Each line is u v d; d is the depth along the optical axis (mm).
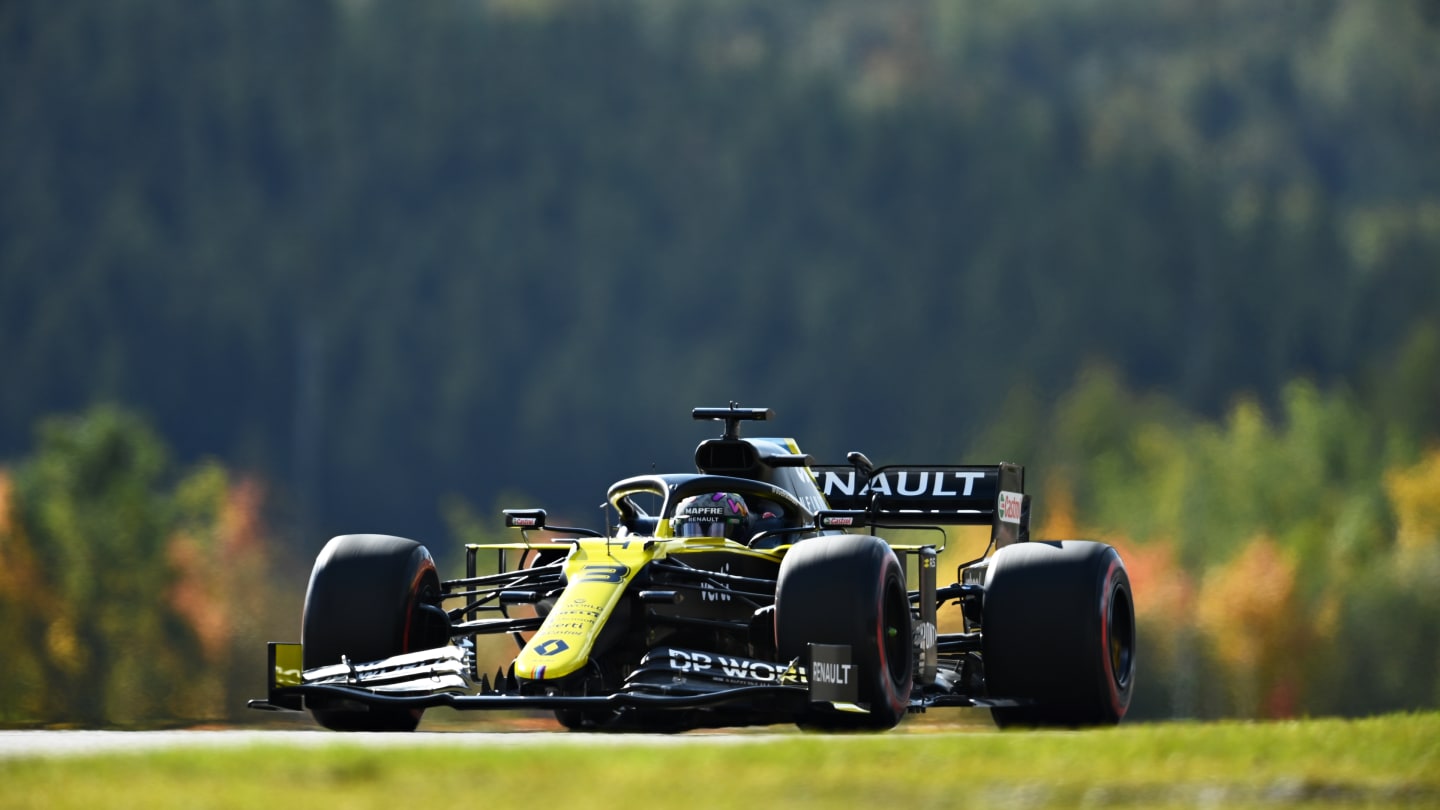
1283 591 197000
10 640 178500
